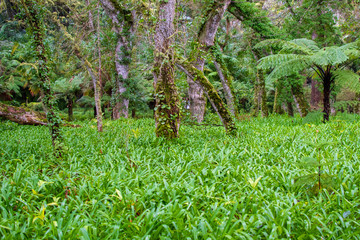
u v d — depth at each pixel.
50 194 3.08
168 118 6.32
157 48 6.50
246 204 2.67
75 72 9.84
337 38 15.05
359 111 16.61
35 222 2.45
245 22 11.76
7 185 3.18
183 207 2.78
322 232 2.32
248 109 20.59
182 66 6.96
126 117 15.35
